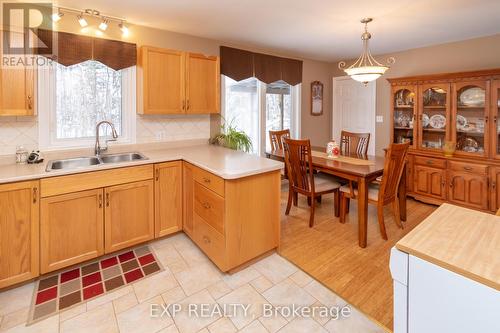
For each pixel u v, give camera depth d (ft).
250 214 7.84
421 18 9.64
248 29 10.80
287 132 14.34
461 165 11.66
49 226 7.28
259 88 14.47
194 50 11.69
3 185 6.57
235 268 7.77
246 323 5.94
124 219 8.52
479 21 10.00
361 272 7.73
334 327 5.81
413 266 3.07
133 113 10.41
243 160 8.75
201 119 12.25
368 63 11.82
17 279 6.93
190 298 6.72
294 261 8.30
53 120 9.08
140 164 8.65
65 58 8.52
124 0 8.07
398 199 10.99
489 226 3.65
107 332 5.69
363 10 8.91
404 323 3.19
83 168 7.63
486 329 2.59
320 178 11.80
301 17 9.52
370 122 16.19
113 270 7.87
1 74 7.30
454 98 11.84
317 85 17.03
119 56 9.47
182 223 9.83
